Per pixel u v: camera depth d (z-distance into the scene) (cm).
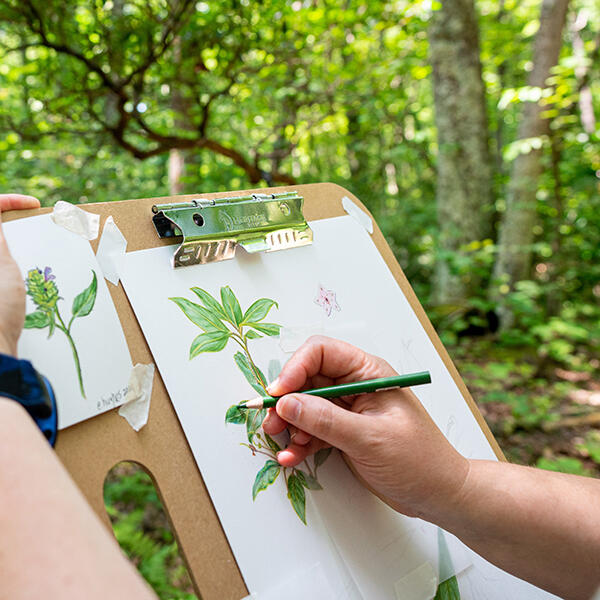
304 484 60
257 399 59
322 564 57
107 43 162
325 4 223
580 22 450
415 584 62
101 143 199
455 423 79
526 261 377
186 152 239
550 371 315
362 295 81
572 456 223
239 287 68
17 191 214
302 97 241
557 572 57
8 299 44
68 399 49
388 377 60
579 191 470
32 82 212
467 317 365
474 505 57
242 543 53
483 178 398
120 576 30
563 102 330
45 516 30
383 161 511
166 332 59
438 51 388
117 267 59
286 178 215
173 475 53
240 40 188
